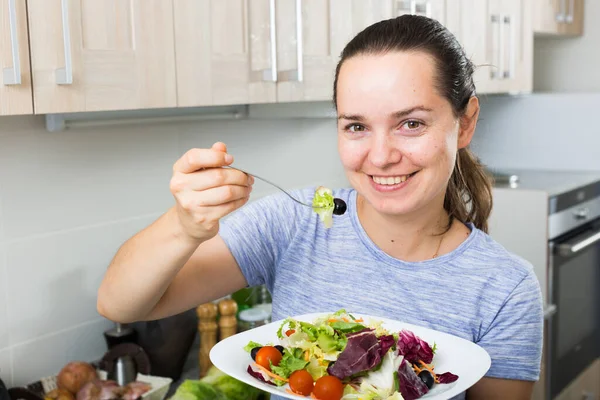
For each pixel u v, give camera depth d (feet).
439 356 3.00
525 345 3.29
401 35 3.01
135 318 3.24
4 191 5.41
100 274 6.20
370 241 3.41
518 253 8.73
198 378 6.30
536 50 11.99
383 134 2.97
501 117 11.21
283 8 5.89
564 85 11.85
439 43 3.07
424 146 2.97
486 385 3.34
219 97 5.45
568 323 9.04
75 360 6.07
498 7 9.02
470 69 3.31
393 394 2.71
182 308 3.42
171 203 6.81
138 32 4.81
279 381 2.81
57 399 5.29
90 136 5.98
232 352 2.95
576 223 9.25
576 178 9.92
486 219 3.88
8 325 5.54
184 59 5.16
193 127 6.91
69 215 5.89
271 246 3.57
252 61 5.70
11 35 4.04
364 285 3.39
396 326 3.17
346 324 3.02
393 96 2.92
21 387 5.43
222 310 6.28
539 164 11.05
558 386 8.86
